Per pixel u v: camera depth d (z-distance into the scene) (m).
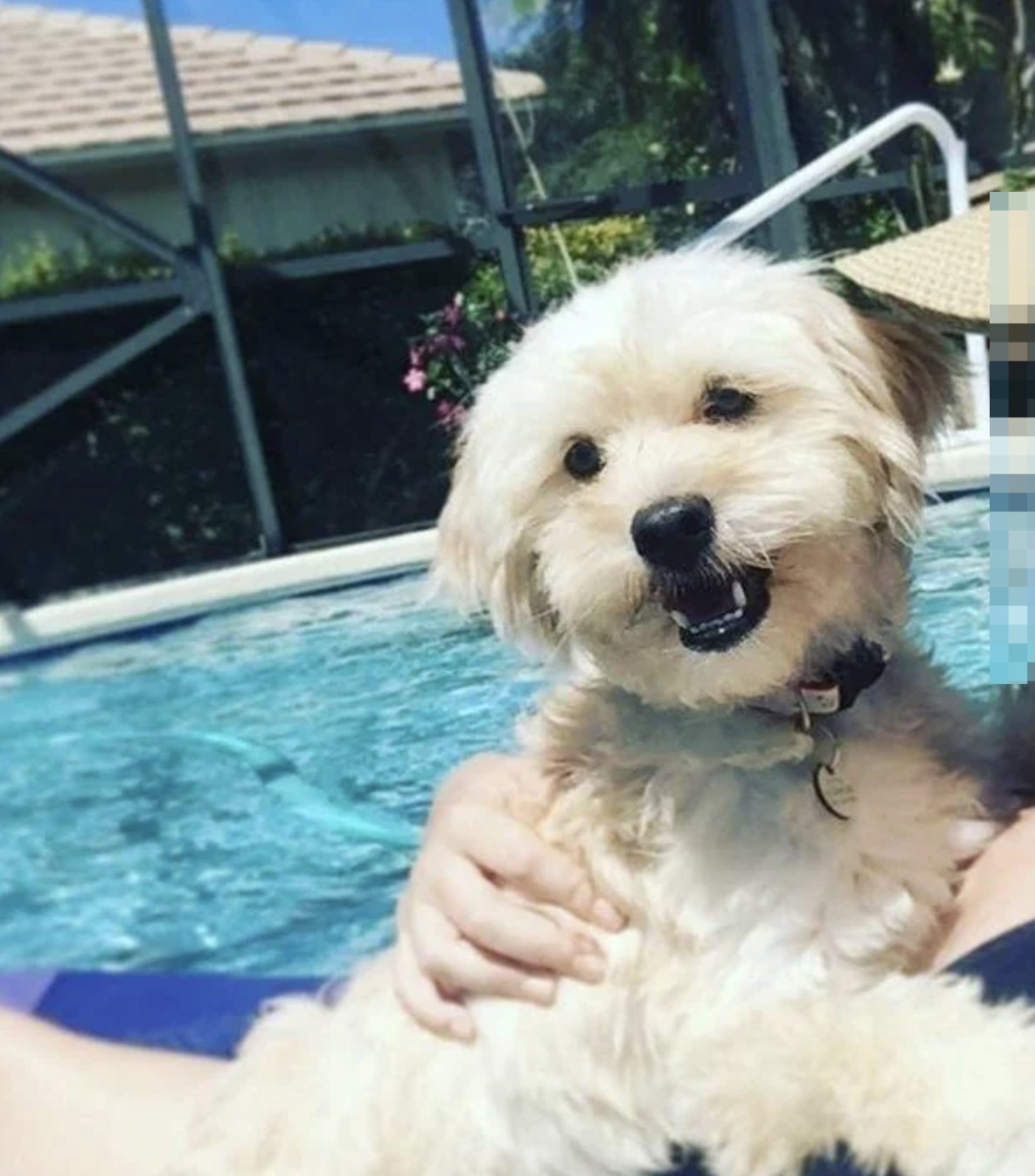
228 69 9.97
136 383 9.40
